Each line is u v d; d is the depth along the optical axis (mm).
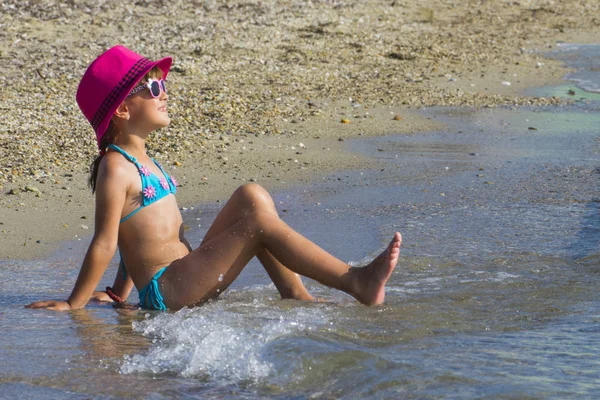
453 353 8250
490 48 41094
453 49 40031
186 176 19203
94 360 8195
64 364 8070
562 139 23938
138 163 10195
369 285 9844
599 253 12617
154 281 10148
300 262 9906
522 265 12086
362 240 14086
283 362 7945
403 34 42312
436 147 22938
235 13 41406
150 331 9180
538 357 8117
